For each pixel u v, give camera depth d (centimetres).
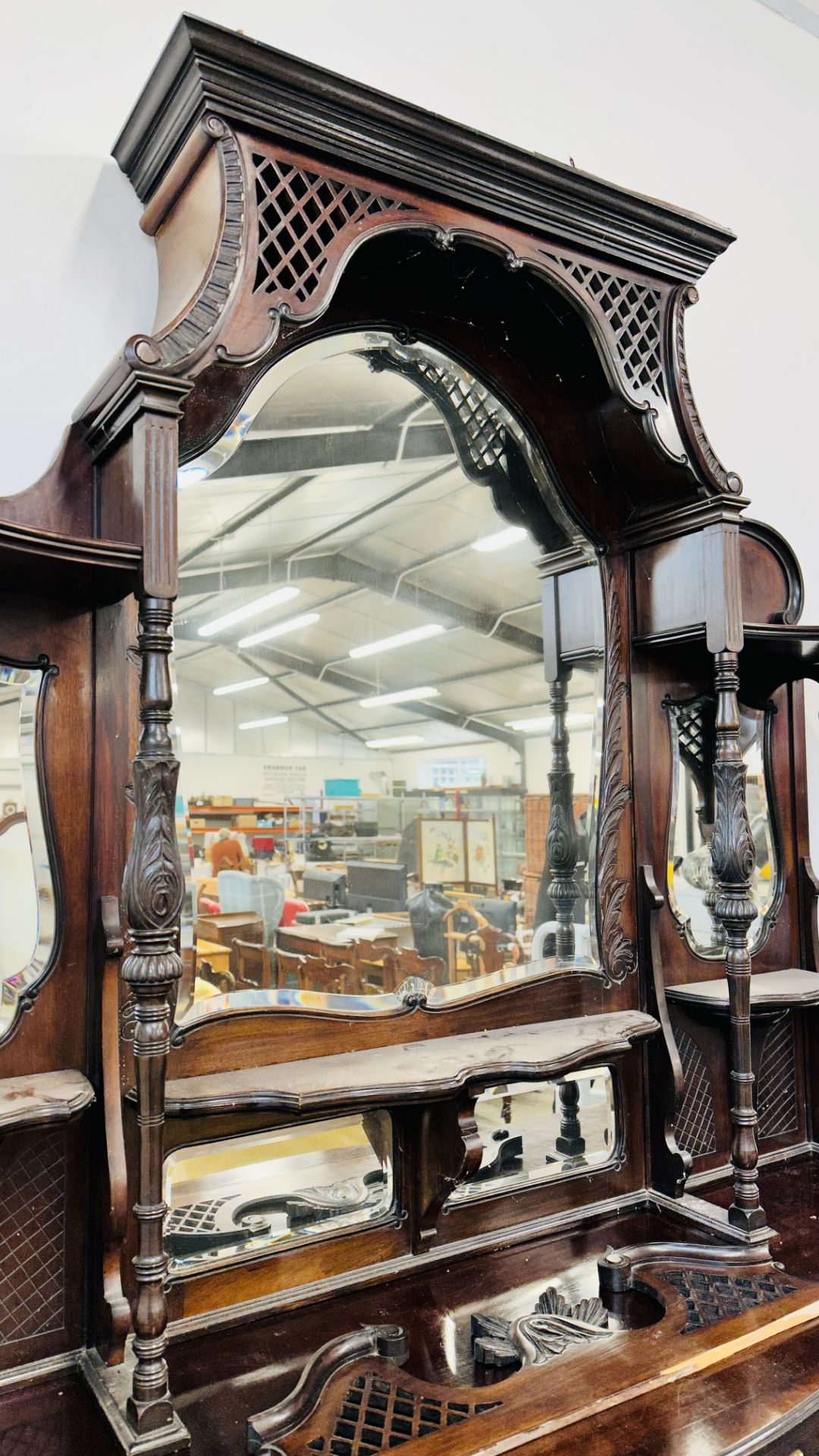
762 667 203
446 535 177
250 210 131
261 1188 147
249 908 152
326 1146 154
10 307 152
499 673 180
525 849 180
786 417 266
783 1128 212
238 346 127
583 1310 142
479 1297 148
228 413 148
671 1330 135
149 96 140
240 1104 128
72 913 138
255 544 158
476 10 215
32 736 137
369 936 163
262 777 156
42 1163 131
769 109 271
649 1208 181
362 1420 115
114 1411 115
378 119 138
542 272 158
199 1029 142
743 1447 112
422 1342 135
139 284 163
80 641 141
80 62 162
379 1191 157
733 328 257
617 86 238
